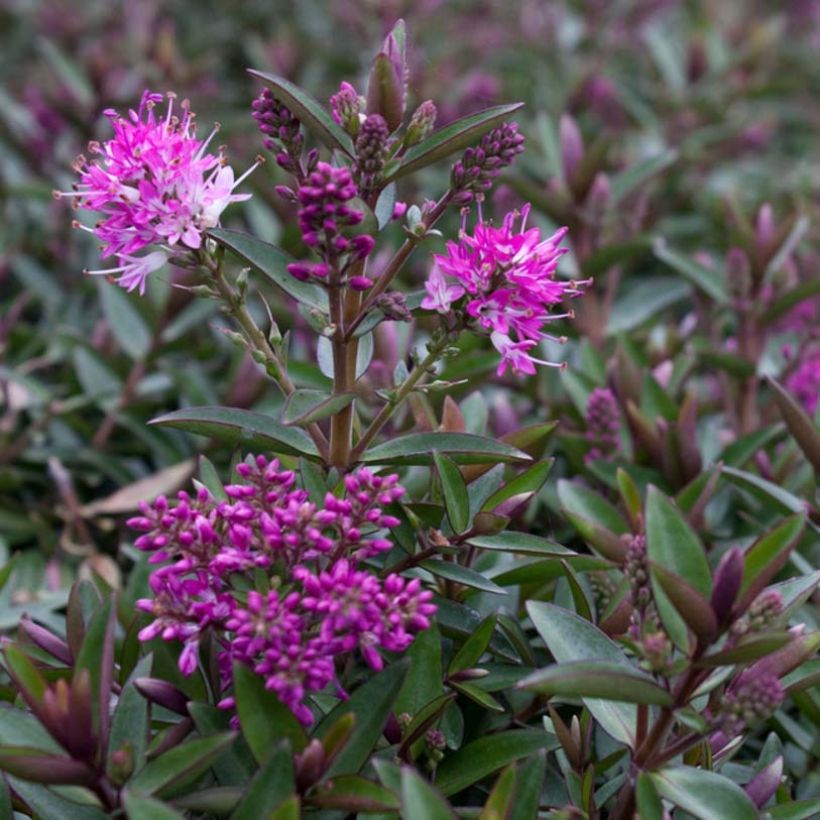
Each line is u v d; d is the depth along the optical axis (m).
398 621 0.48
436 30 1.16
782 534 0.49
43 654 0.54
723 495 0.65
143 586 0.60
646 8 1.20
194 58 1.13
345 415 0.53
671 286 0.78
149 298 0.71
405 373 0.55
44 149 0.90
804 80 1.22
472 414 0.61
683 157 0.99
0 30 1.20
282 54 1.08
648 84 1.16
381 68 0.52
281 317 0.74
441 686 0.52
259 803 0.47
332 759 0.48
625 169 0.85
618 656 0.51
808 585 0.51
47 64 1.05
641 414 0.63
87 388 0.72
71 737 0.47
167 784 0.47
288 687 0.48
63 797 0.48
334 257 0.50
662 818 0.48
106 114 0.52
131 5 1.15
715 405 0.70
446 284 0.51
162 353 0.72
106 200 0.51
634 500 0.58
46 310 0.80
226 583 0.50
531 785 0.49
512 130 0.52
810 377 0.70
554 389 0.72
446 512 0.53
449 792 0.51
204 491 0.51
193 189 0.51
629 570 0.50
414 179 0.92
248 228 0.88
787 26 1.39
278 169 0.78
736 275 0.70
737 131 1.06
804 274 0.79
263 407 0.70
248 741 0.48
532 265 0.51
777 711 0.57
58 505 0.69
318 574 0.50
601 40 1.18
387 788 0.49
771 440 0.67
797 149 1.24
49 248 0.84
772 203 0.94
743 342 0.71
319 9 1.23
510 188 0.78
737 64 1.11
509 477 0.60
